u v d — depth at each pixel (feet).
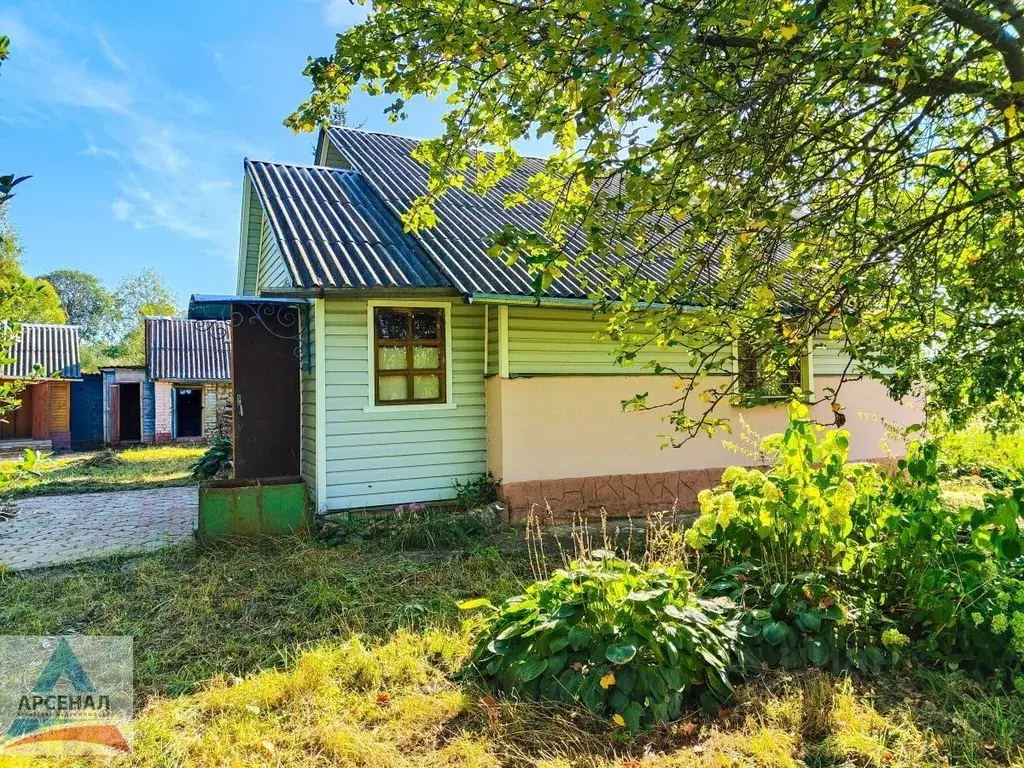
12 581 18.42
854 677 11.63
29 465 12.37
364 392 25.43
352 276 23.80
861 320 12.06
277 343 27.17
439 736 10.05
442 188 15.10
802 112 11.28
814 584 12.53
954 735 9.82
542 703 10.53
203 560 19.90
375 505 25.46
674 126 12.00
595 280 25.81
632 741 9.61
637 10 9.70
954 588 11.91
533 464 26.66
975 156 13.04
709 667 10.81
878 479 14.93
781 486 13.88
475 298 23.34
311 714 10.69
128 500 33.94
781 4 11.02
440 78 13.12
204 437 76.43
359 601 16.39
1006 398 11.43
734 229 12.49
